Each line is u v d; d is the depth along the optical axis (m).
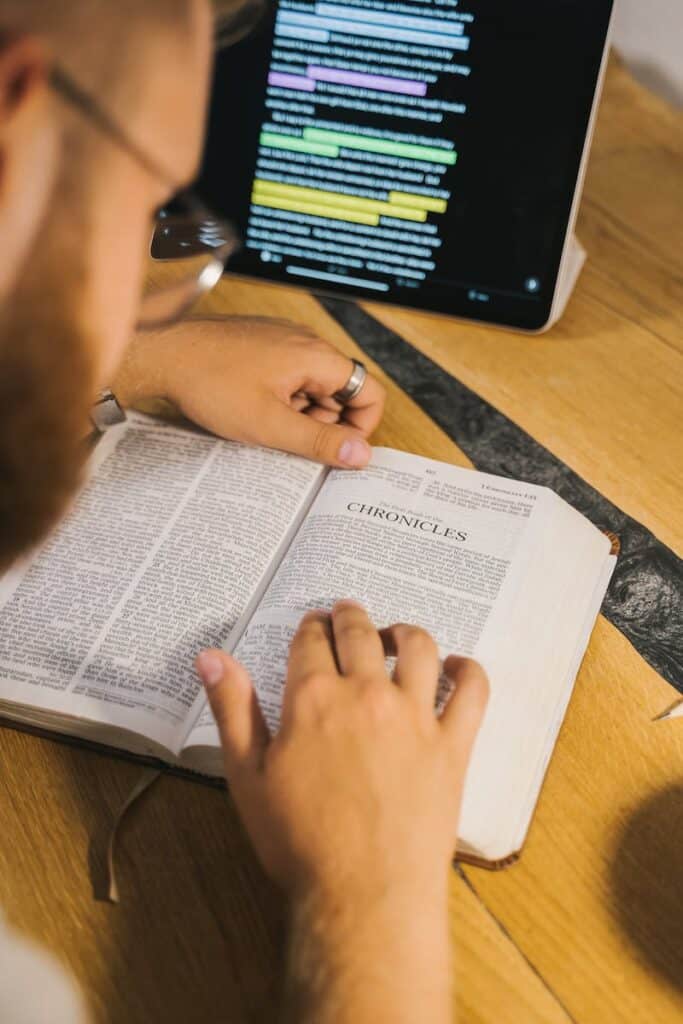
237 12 0.55
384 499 0.75
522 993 0.56
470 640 0.66
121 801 0.64
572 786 0.64
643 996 0.55
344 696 0.56
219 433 0.81
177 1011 0.56
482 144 0.87
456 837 0.56
